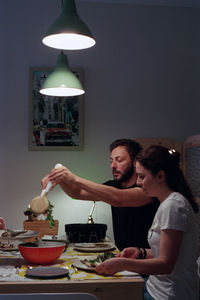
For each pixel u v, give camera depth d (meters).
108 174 3.76
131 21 3.86
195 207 1.91
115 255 2.02
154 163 1.84
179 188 1.87
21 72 3.72
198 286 1.78
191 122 3.89
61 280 1.61
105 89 3.81
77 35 2.54
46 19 3.76
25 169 3.68
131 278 1.65
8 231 2.39
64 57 3.05
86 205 3.68
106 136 3.79
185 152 3.70
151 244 1.86
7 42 3.71
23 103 3.71
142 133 3.83
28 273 1.70
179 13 3.92
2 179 3.65
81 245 2.42
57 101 3.72
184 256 1.74
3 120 3.68
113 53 3.83
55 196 3.66
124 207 2.57
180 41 3.92
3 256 2.14
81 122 3.73
